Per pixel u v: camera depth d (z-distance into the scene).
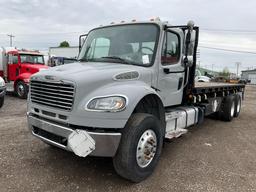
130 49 4.66
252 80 87.56
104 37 4.97
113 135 3.47
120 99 3.51
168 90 4.94
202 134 6.84
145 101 4.18
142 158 3.79
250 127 8.00
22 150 4.95
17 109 9.49
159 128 4.06
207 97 7.12
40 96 4.01
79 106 3.50
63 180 3.83
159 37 4.53
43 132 4.04
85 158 4.67
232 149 5.62
